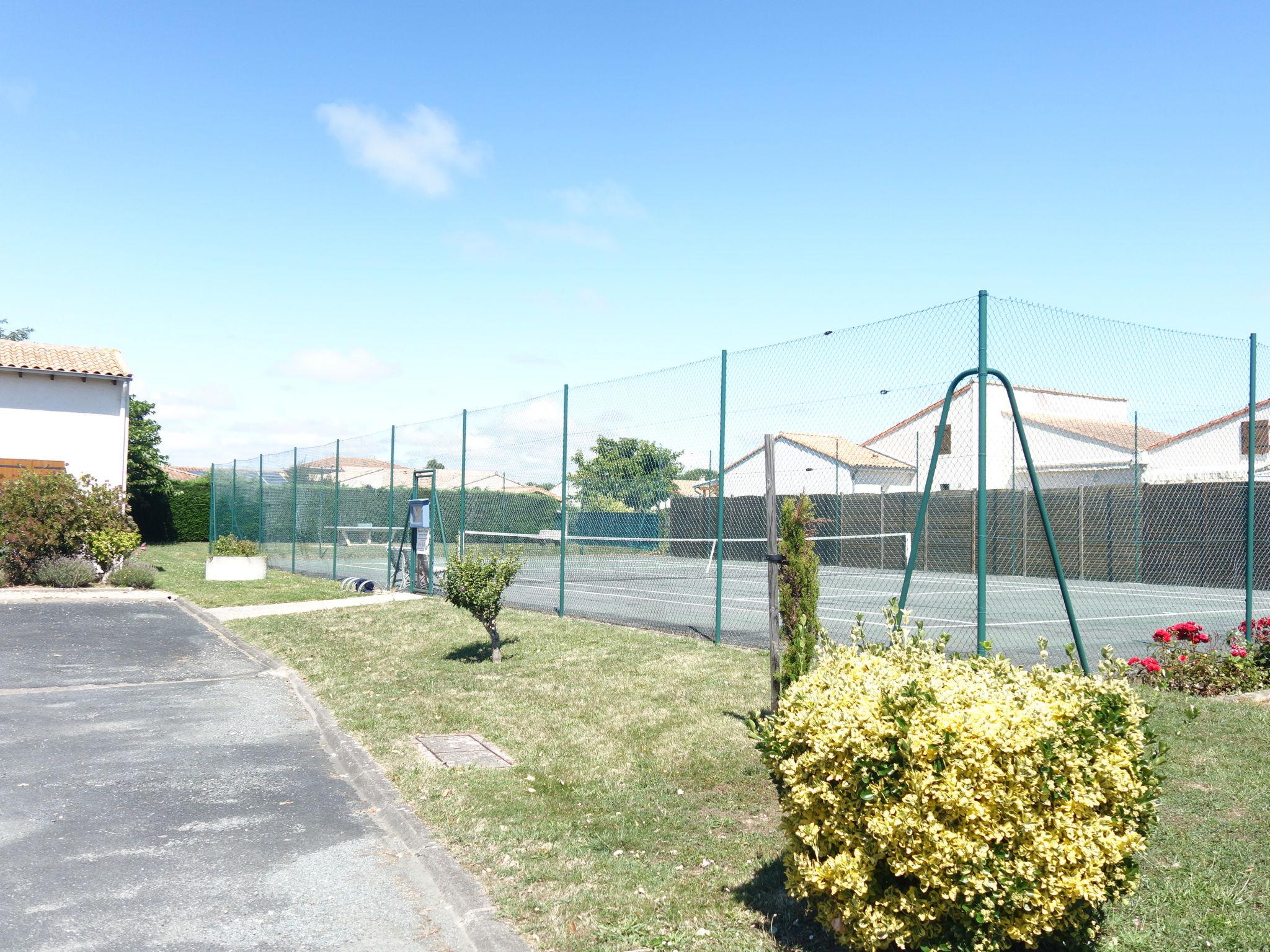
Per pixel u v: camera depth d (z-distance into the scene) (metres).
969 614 17.86
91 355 28.80
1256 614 18.19
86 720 9.06
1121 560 25.61
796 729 4.17
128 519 23.39
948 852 3.68
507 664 11.19
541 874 5.05
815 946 4.22
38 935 4.46
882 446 19.77
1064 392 9.21
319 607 17.77
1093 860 3.73
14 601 18.69
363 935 4.49
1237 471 22.92
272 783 7.02
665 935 4.33
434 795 6.41
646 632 13.72
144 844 5.72
